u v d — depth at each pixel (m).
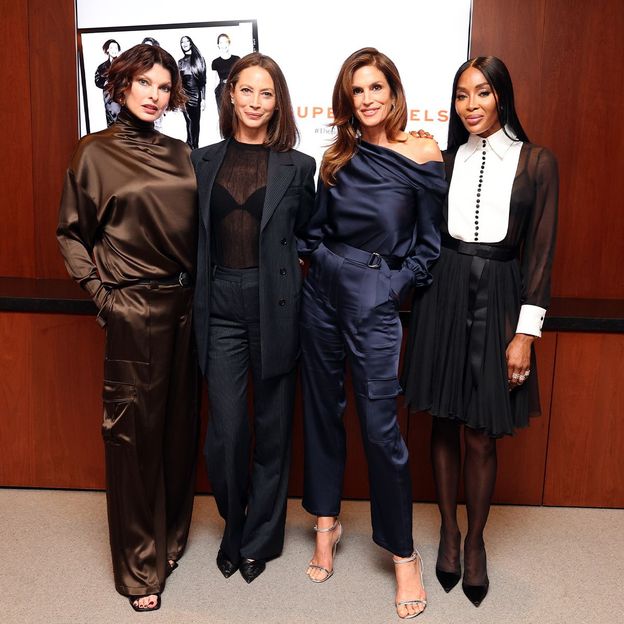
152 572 2.14
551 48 2.95
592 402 2.77
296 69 2.94
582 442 2.80
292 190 2.10
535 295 2.05
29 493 2.88
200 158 2.12
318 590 2.25
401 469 2.12
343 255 2.09
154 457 2.13
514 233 2.07
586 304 2.97
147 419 2.08
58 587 2.22
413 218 2.08
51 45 3.03
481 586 2.19
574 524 2.72
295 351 2.21
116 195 1.99
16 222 3.17
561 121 3.00
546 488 2.85
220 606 2.15
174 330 2.11
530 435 2.81
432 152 2.06
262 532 2.34
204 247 2.09
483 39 2.95
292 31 2.91
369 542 2.57
